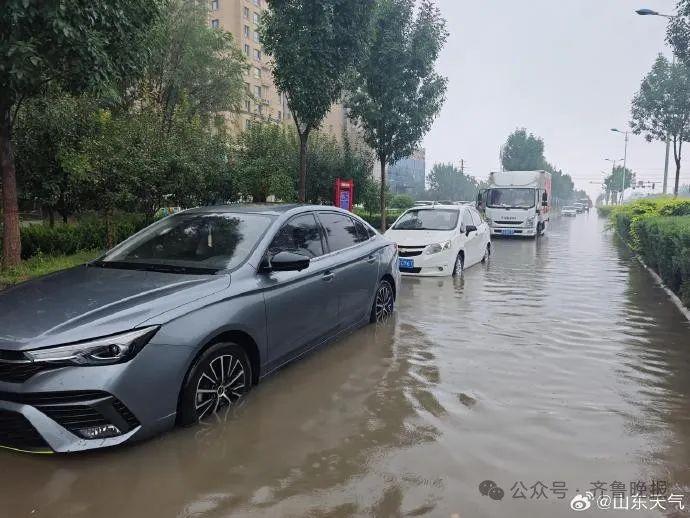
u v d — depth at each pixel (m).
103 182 11.20
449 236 10.89
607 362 5.28
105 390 3.12
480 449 3.48
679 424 3.89
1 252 10.26
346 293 5.58
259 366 4.25
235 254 4.40
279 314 4.43
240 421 3.84
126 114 12.91
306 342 4.90
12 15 6.44
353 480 3.11
